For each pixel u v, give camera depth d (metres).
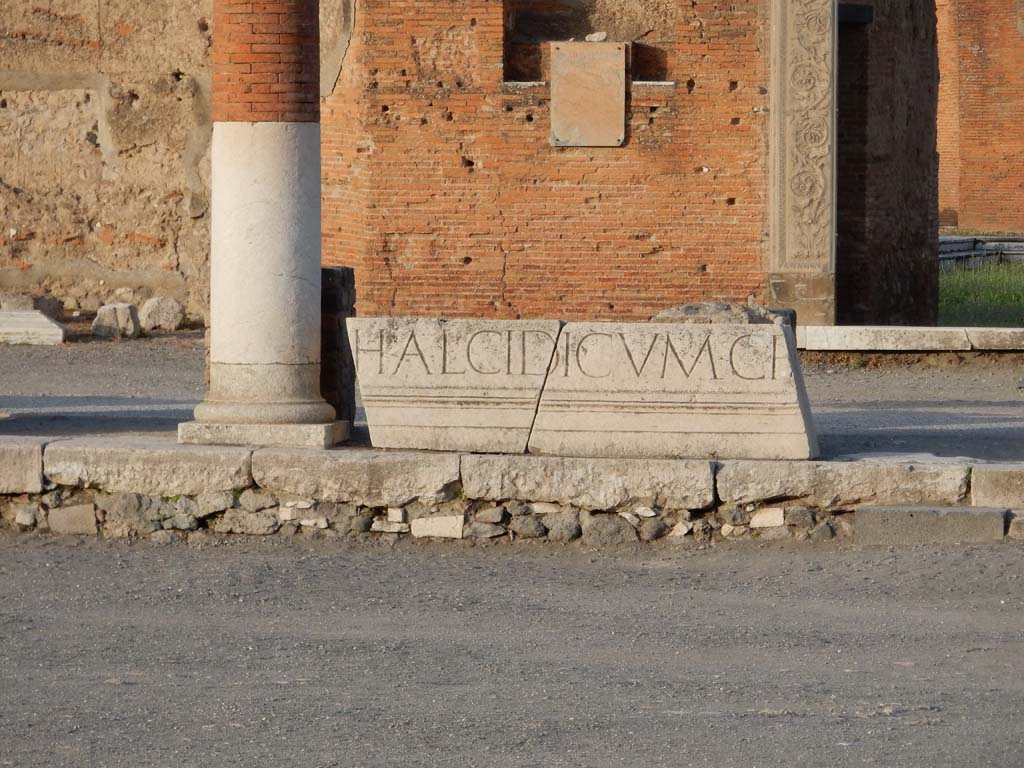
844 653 11.89
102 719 10.27
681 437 15.77
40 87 33.06
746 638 12.35
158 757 9.50
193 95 32.62
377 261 29.92
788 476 15.47
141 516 16.03
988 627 12.59
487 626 12.79
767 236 29.22
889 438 18.03
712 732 9.89
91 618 13.09
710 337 15.70
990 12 66.56
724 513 15.61
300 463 15.89
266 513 15.96
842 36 31.28
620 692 10.84
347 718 10.24
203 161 32.75
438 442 16.09
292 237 16.30
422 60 29.47
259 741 9.78
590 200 29.42
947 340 28.42
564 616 13.10
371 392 16.16
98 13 32.75
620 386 15.80
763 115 29.05
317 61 16.47
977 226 67.56
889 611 13.14
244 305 16.31
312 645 12.20
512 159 29.47
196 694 10.85
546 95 29.28
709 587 14.08
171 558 15.30
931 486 15.41
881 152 31.73
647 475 15.57
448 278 29.84
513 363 15.92
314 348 16.53
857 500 15.47
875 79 31.39
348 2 29.92
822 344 28.73
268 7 16.11
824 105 28.86
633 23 29.70
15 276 33.28
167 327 32.16
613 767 9.23
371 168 29.75
